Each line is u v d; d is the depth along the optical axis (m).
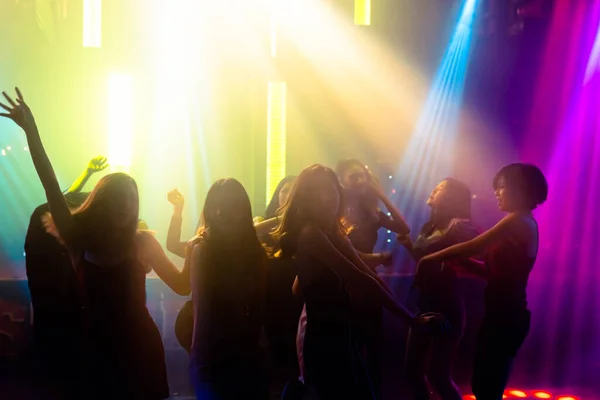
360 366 3.38
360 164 5.12
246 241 3.51
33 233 4.30
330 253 3.36
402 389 6.02
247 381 3.37
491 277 4.04
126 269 3.67
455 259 4.44
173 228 4.57
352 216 5.04
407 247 5.22
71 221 3.64
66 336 4.23
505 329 3.94
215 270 3.41
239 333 3.39
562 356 7.00
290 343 4.41
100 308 3.60
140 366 3.63
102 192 3.64
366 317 4.66
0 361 5.84
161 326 6.18
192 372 3.41
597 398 6.21
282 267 4.36
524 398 6.14
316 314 3.36
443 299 4.64
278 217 4.74
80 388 3.66
